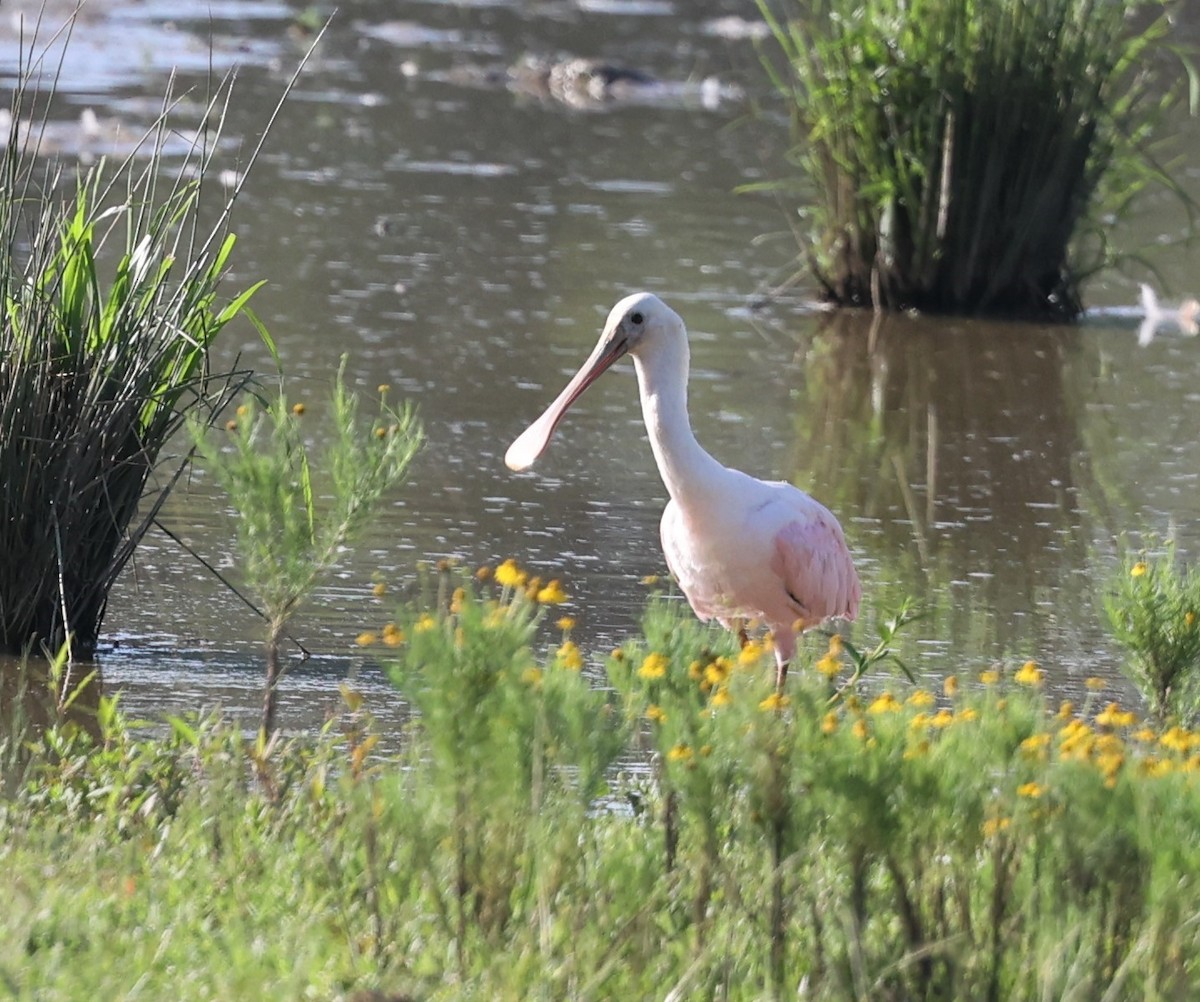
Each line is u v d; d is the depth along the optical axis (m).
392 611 12.35
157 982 6.56
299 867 7.82
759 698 6.86
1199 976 6.82
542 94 33.59
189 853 8.01
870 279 22.31
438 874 7.54
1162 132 30.61
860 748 6.67
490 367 18.23
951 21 21.86
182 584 12.62
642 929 6.95
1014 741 6.91
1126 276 24.61
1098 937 6.68
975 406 18.55
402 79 33.50
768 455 16.59
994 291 22.38
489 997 6.59
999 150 22.00
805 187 23.58
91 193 11.92
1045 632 12.73
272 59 33.91
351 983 6.68
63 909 7.07
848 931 6.86
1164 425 18.22
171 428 12.23
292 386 17.12
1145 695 10.84
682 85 35.12
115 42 33.62
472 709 6.96
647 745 9.96
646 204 25.83
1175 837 6.52
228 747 9.34
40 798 8.62
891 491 15.80
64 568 11.31
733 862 7.46
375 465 9.35
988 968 6.74
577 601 12.73
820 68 23.05
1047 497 15.84
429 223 23.70
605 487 15.28
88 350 11.40
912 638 12.55
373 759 9.95
